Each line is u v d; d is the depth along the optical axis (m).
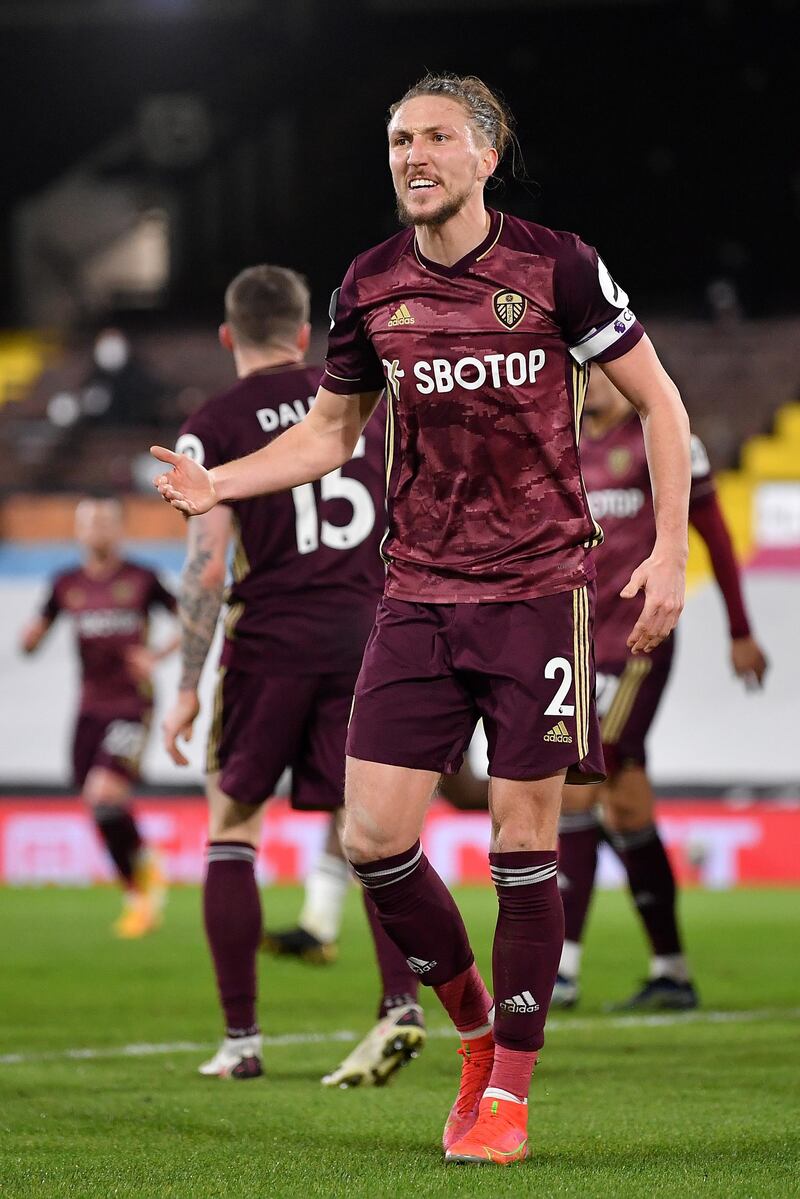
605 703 21.47
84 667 33.66
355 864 12.06
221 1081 15.90
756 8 85.06
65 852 43.19
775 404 67.12
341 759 16.38
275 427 16.39
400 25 88.94
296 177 96.62
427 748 11.91
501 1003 11.84
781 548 43.56
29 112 96.75
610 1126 13.20
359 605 16.50
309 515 16.38
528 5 87.00
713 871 41.91
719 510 21.50
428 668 11.85
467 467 11.68
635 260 87.69
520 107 87.94
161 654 32.91
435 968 12.22
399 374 11.71
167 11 88.12
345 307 12.04
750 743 42.78
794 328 73.62
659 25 86.19
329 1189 10.62
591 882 22.06
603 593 21.69
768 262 87.06
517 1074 11.84
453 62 89.19
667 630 11.39
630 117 87.00
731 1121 13.44
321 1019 20.86
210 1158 11.91
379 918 12.27
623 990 23.81
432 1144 12.51
